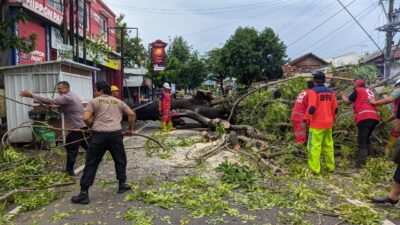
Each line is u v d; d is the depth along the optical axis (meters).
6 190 6.43
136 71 34.50
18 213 5.39
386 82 10.69
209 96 15.85
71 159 7.43
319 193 6.26
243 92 14.73
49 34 17.84
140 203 5.78
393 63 21.67
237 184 6.59
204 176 7.30
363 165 8.14
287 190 6.30
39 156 7.85
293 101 10.87
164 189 6.40
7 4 11.55
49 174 7.13
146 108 15.73
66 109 7.43
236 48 35.28
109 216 5.23
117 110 6.28
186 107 15.57
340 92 9.63
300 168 7.57
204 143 11.48
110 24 28.95
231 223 4.94
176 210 5.43
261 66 35.53
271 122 10.39
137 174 7.57
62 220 5.09
